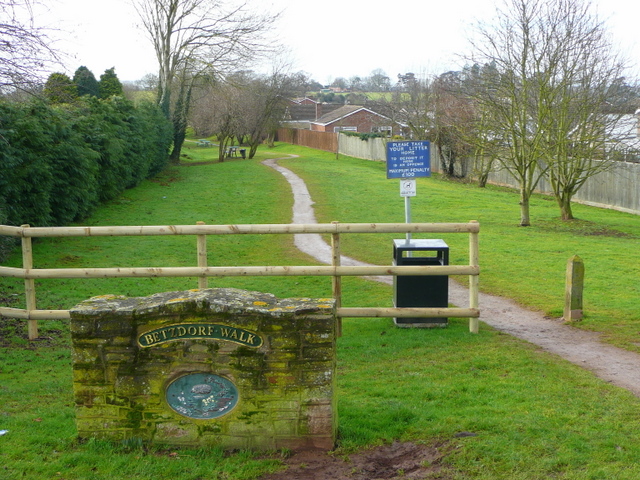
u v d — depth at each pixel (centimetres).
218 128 4991
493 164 3784
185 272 889
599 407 589
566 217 2434
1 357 823
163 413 514
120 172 2800
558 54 2158
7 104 1742
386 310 895
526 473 461
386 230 888
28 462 489
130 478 468
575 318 970
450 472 470
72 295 1201
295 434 509
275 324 500
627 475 452
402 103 4822
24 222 1798
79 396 518
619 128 2672
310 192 3109
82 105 2130
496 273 1423
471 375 709
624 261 1573
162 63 4159
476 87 2389
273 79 5494
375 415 580
